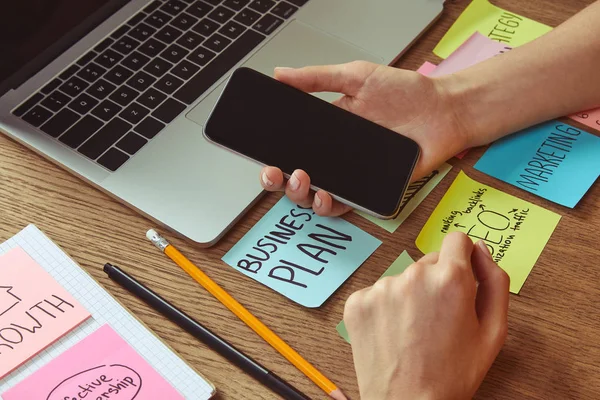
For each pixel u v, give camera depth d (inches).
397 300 21.0
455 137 26.5
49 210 25.5
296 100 25.3
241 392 21.3
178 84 28.5
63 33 29.4
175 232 24.5
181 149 26.5
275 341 22.1
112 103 27.8
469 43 30.3
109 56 29.4
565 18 30.9
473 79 27.5
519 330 22.4
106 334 22.0
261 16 31.1
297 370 21.8
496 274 22.0
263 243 24.6
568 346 22.0
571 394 21.1
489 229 24.6
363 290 21.9
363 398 20.5
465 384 20.4
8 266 23.4
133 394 20.7
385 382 20.3
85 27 30.2
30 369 21.2
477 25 31.0
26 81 28.5
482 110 27.1
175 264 24.2
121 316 22.4
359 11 31.3
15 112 27.6
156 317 22.9
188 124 27.2
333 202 25.1
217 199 25.1
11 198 25.8
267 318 22.8
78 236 24.8
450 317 20.7
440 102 26.7
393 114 26.9
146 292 23.0
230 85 25.1
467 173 26.4
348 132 25.1
